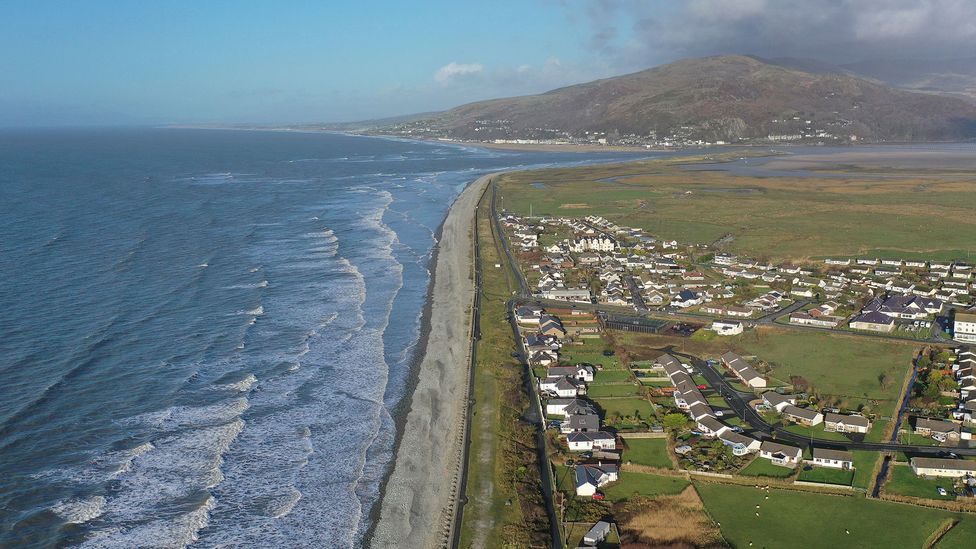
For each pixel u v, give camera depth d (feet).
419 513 245.65
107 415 307.78
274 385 345.31
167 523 237.66
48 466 267.18
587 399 331.57
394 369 369.71
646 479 261.65
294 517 243.19
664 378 355.97
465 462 277.64
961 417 300.81
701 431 296.30
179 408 317.01
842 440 287.28
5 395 320.29
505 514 243.19
